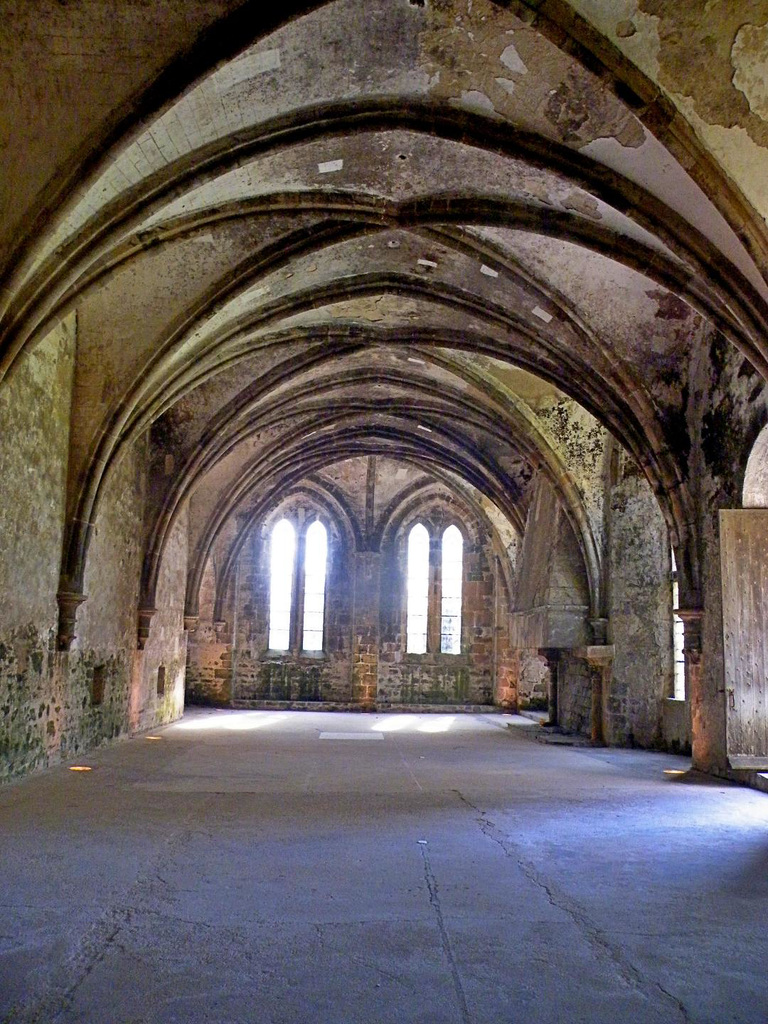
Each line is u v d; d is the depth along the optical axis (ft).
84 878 18.75
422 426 67.41
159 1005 12.30
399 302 46.16
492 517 78.13
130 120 24.11
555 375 45.98
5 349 27.73
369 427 72.59
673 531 41.19
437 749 48.03
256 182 31.37
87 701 41.63
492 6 23.52
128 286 37.40
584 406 45.16
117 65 23.45
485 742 52.65
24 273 25.85
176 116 25.48
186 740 49.47
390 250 39.96
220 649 82.28
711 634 38.83
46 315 29.37
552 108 26.81
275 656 84.12
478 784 34.06
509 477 67.46
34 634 34.17
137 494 49.93
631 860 21.53
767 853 22.53
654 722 49.42
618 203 28.91
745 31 22.31
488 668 84.58
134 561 49.93
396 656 84.38
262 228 35.73
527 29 24.27
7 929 15.38
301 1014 12.09
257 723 64.59
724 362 38.32
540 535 57.41
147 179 27.37
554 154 28.37
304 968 13.80
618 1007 12.61
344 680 84.28
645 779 36.52
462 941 15.26
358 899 17.66
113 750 43.11
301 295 42.29
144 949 14.52
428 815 26.99
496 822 26.08
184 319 38.06
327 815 26.61
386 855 21.48
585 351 41.37
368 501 85.20
